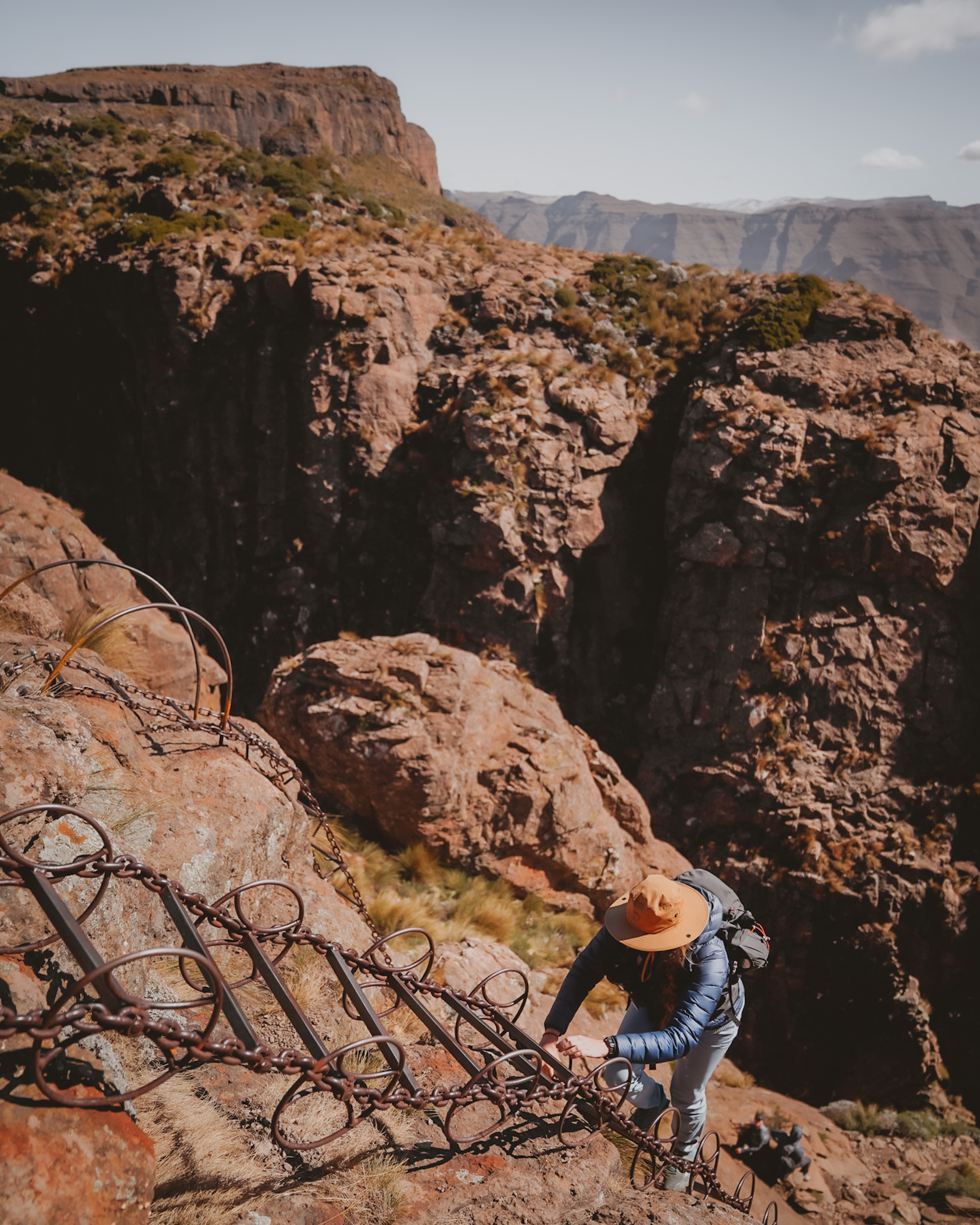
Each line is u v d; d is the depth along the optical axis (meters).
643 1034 2.45
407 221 33.00
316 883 4.81
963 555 19.05
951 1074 16.17
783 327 21.50
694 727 19.75
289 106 63.25
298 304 24.81
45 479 27.52
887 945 16.56
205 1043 1.73
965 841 17.73
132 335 25.70
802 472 19.66
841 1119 13.39
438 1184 2.41
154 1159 1.91
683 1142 3.00
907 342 21.47
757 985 17.33
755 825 18.42
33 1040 1.63
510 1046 2.70
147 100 60.56
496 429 21.98
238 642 25.39
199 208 28.88
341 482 24.41
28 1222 1.53
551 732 10.56
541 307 25.75
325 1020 3.39
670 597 20.59
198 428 25.42
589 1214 2.43
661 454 23.06
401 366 24.73
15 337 28.22
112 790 3.44
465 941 7.15
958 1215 9.88
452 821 9.52
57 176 31.97
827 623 19.25
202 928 3.61
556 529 21.75
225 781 4.16
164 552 26.06
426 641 10.60
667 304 26.38
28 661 4.14
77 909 2.60
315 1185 2.29
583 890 10.23
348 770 9.47
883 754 18.52
